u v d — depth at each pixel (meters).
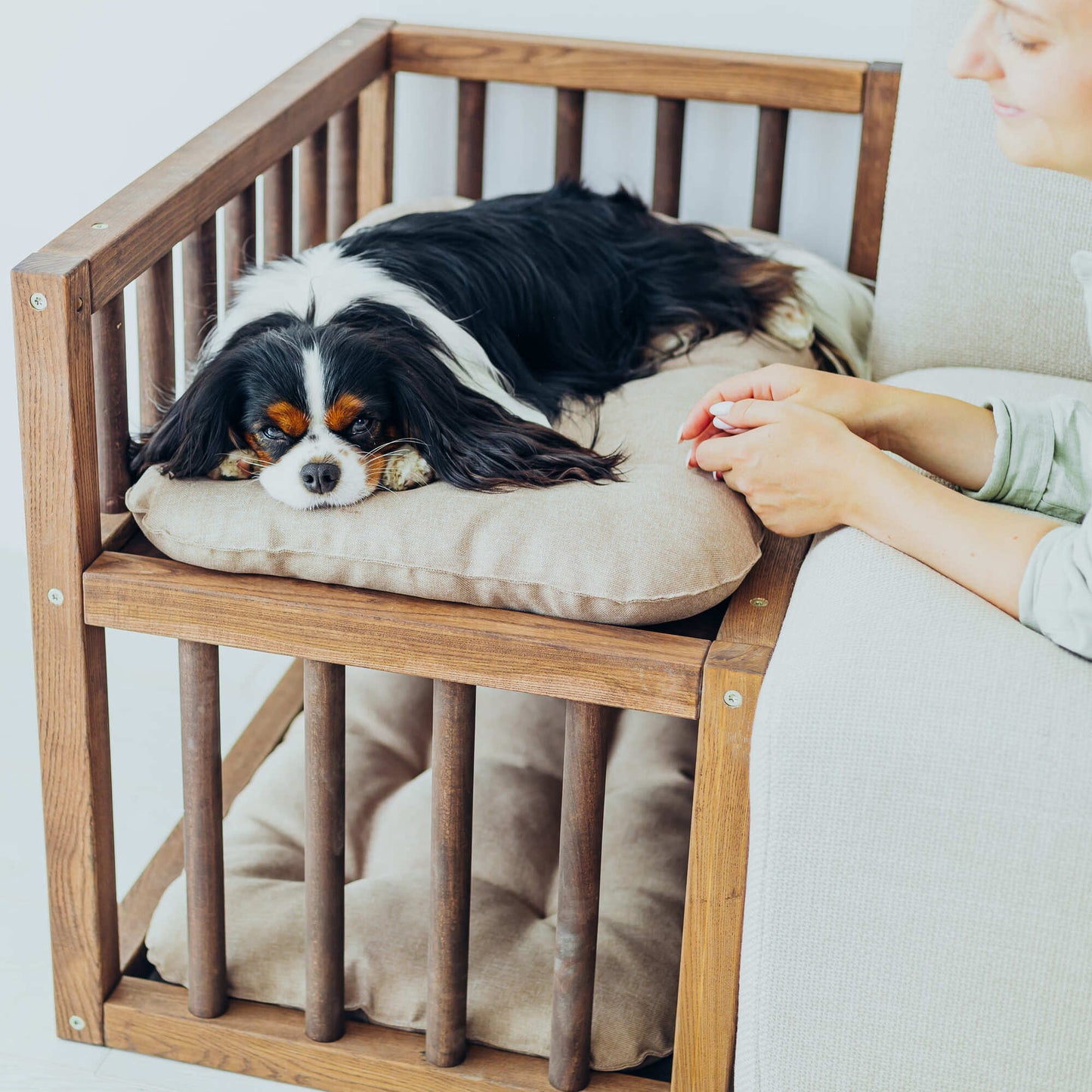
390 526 1.02
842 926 0.91
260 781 1.49
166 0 1.72
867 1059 0.94
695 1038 1.05
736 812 0.97
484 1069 1.17
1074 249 1.37
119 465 1.15
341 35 1.61
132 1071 1.22
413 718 1.57
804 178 1.74
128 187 1.13
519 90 1.75
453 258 1.25
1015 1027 0.91
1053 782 0.84
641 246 1.42
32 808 1.54
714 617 1.04
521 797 1.43
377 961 1.22
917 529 0.94
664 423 1.20
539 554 1.00
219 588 1.04
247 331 1.10
